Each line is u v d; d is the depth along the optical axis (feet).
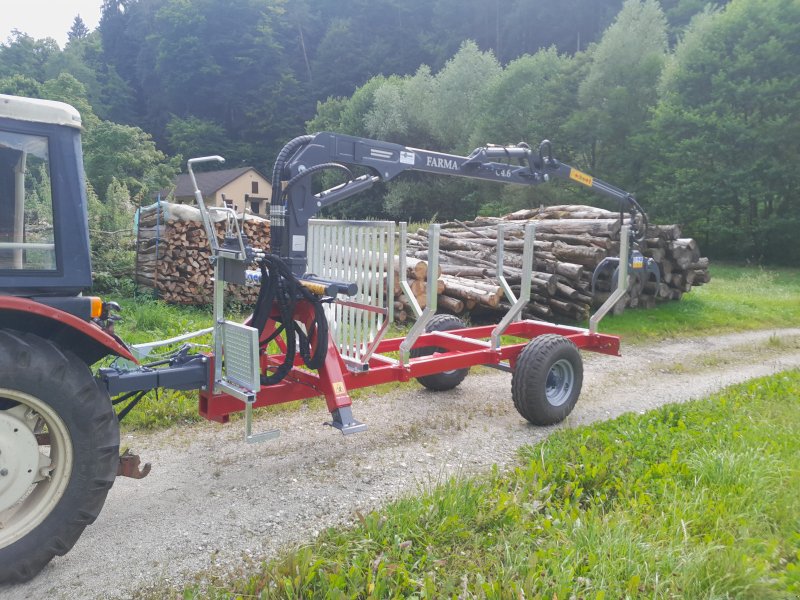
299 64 253.65
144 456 15.51
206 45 225.56
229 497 13.46
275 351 21.68
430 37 230.68
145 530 11.96
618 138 112.27
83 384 10.03
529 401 18.15
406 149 17.33
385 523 11.43
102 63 255.29
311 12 275.80
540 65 126.52
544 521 11.33
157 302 33.83
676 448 15.01
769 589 9.74
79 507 10.09
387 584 9.62
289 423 18.08
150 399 18.21
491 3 226.58
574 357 19.12
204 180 144.15
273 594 9.32
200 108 226.79
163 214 35.01
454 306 32.17
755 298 49.83
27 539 9.78
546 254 35.47
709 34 95.71
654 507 12.23
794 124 86.63
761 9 92.17
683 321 38.47
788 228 89.25
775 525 11.74
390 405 20.33
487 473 14.70
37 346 9.71
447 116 135.23
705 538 11.10
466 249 40.19
